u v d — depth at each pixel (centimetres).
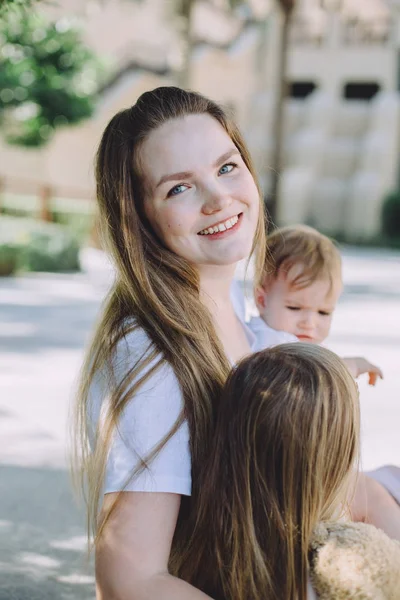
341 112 2841
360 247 2312
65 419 473
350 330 815
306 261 253
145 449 153
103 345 169
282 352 163
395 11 2836
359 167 2719
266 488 155
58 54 1403
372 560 151
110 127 183
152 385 157
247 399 157
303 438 154
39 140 1688
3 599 259
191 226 177
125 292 175
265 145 2794
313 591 155
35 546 301
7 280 1238
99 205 182
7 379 582
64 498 348
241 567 155
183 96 181
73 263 1373
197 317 174
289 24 2202
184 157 175
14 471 380
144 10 2906
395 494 220
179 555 162
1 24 362
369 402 523
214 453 158
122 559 151
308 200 2695
